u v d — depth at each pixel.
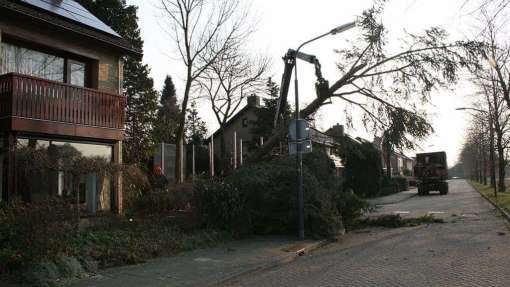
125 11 26.75
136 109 24.06
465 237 13.73
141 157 23.22
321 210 14.05
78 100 14.34
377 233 15.54
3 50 13.44
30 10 13.27
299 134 13.61
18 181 12.36
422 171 44.16
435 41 18.59
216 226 13.55
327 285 8.02
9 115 12.41
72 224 9.38
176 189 14.16
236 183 14.31
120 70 16.78
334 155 20.42
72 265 8.46
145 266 9.58
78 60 15.70
